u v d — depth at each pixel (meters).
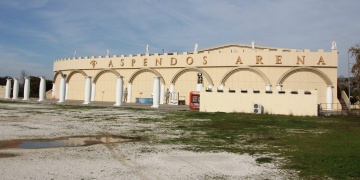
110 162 9.88
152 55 56.81
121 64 59.84
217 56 51.47
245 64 49.66
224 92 35.69
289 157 10.95
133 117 26.44
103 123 21.48
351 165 9.59
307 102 32.91
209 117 27.55
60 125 19.67
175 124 21.52
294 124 22.75
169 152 11.69
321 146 13.21
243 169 9.36
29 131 16.52
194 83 53.47
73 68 66.12
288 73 47.81
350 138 15.75
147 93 57.34
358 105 55.44
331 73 47.25
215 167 9.55
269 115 31.38
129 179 8.11
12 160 9.78
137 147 12.59
